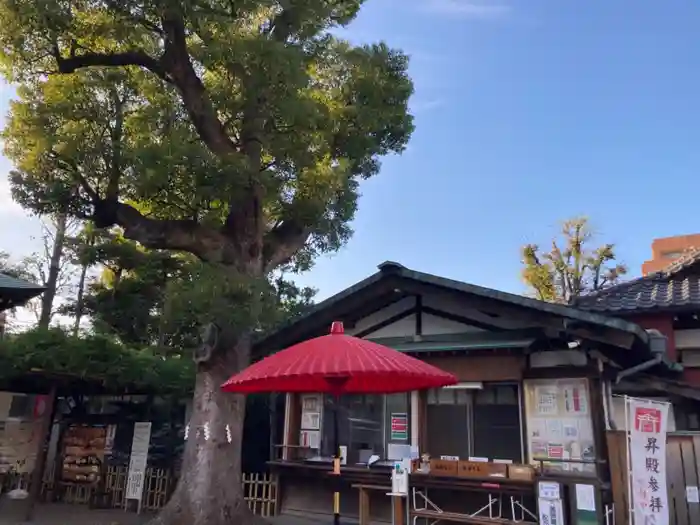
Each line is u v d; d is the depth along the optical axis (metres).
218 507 8.42
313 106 8.32
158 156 7.70
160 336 13.57
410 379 6.18
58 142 8.65
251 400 13.74
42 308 18.45
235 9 8.24
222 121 10.04
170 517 8.41
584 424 8.02
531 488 7.72
